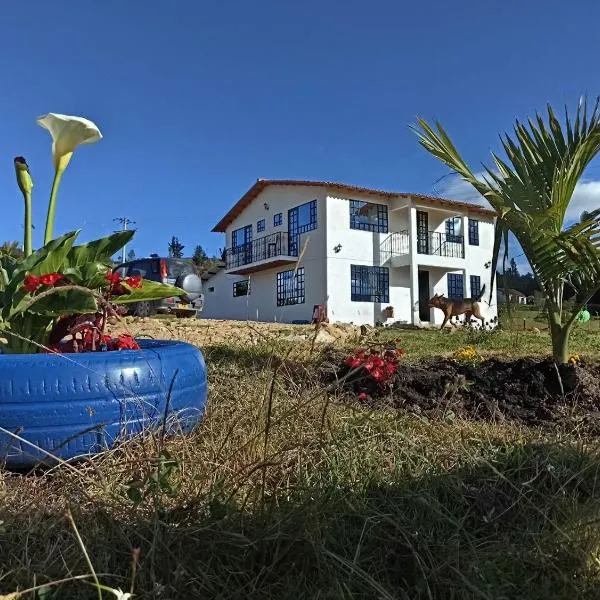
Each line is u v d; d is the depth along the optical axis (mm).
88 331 3006
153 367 2588
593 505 1964
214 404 3285
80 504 1913
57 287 2629
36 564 1595
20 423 2275
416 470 2299
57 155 3150
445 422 3045
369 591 1532
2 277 2943
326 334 8883
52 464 2309
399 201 22594
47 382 2316
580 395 3695
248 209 26609
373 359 3633
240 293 27156
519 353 7656
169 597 1466
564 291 4363
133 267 17422
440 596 1553
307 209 22609
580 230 3783
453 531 1842
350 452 2381
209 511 1778
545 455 2369
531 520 1921
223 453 2334
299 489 2025
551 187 4207
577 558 1691
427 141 4363
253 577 1580
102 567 1543
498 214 4281
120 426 2432
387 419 2998
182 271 17328
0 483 2141
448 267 23812
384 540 1765
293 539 1640
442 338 10828
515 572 1648
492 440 2750
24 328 2881
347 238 21828
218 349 6074
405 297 23172
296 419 2775
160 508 1816
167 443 2426
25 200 3160
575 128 4230
